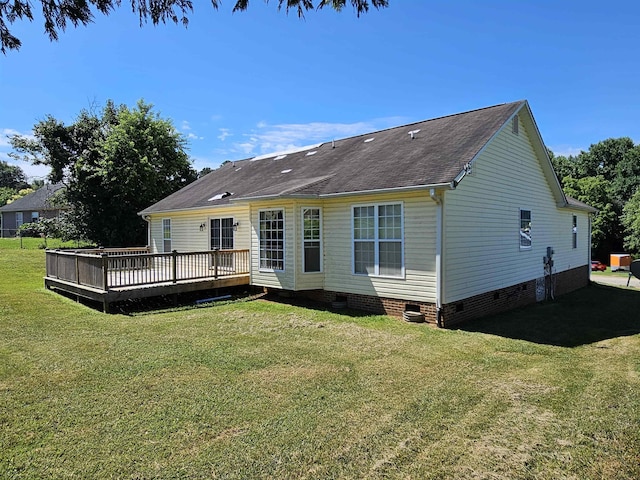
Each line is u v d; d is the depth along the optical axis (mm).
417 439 3873
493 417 4336
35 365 5980
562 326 8914
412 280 8969
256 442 3805
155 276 12773
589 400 4789
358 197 9898
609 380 5461
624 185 33500
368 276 9828
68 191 24719
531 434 3969
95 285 10336
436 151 9891
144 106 26156
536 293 12727
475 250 9539
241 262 13039
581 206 15797
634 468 3387
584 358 6520
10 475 3275
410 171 9156
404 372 5781
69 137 24656
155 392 4996
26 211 42938
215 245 14555
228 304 11062
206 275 12445
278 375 5625
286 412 4449
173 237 16734
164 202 18047
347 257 10273
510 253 11172
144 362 6129
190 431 4012
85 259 10766
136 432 3988
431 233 8578
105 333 7918
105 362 6121
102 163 23297
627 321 9547
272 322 8883
